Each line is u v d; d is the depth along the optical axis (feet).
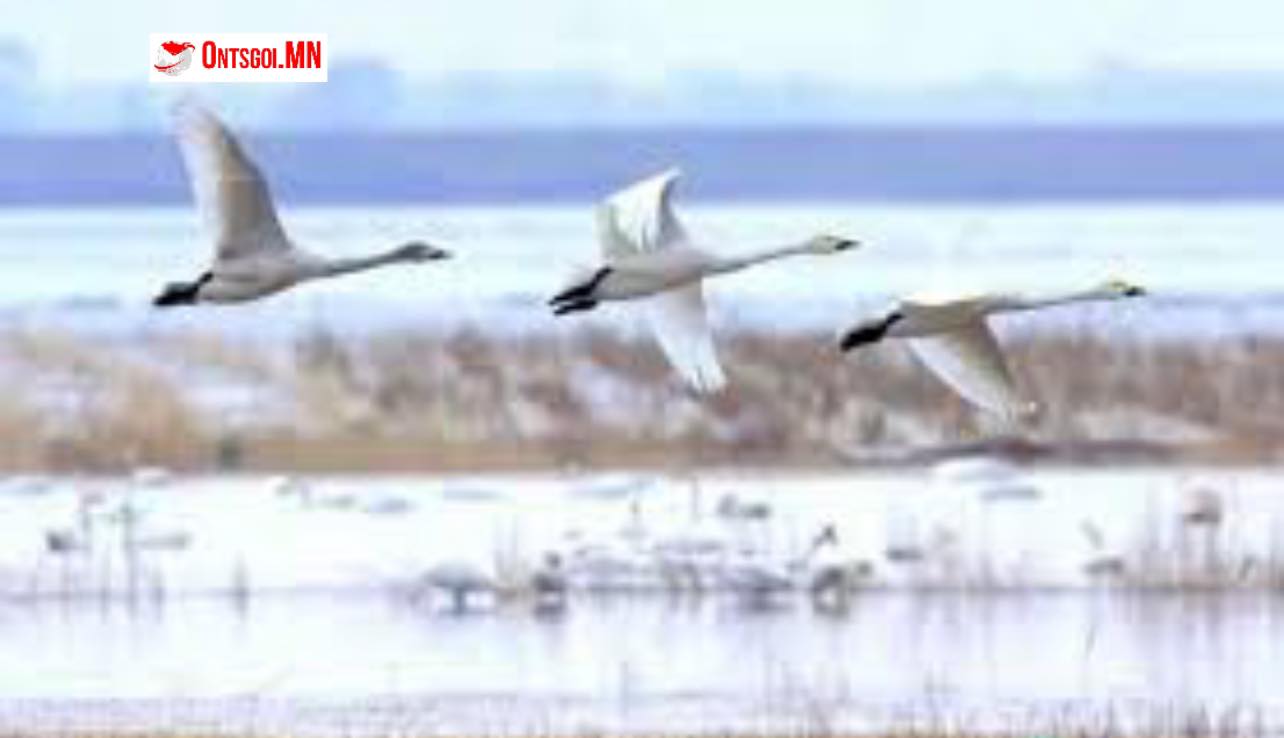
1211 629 129.80
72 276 332.80
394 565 148.25
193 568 147.33
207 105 84.28
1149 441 193.67
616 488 170.71
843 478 182.19
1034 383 203.82
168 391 208.03
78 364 221.05
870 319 80.12
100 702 114.32
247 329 246.68
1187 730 107.76
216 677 119.65
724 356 206.28
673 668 121.60
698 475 183.11
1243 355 215.31
